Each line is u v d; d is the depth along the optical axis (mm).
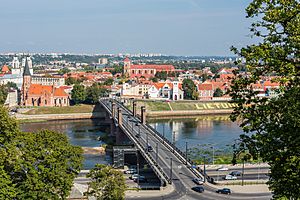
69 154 97438
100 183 97812
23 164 82562
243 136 40750
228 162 184625
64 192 89562
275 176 38938
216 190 135750
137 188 137750
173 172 155250
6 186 74062
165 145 199625
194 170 156750
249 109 39969
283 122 37094
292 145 36312
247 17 39469
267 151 38094
